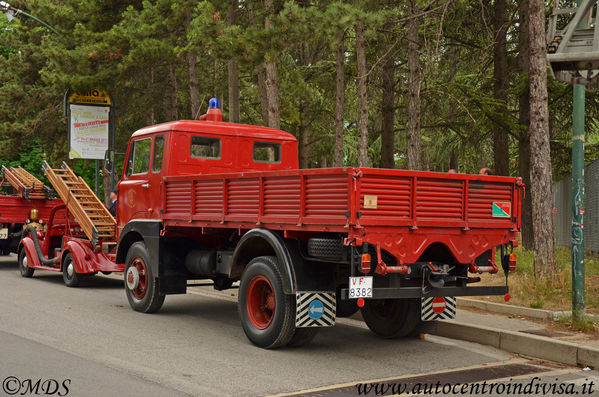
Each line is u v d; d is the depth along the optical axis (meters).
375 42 22.22
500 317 9.52
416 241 7.11
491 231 7.72
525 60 17.47
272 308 7.91
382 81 24.80
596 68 6.74
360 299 6.84
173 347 7.82
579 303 8.67
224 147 10.81
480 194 7.61
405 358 7.56
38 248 15.09
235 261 8.48
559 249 18.05
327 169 6.88
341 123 21.52
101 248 13.41
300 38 15.34
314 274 7.62
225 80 29.78
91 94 22.92
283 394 5.88
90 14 21.80
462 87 19.25
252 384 6.19
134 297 10.68
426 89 20.53
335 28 14.71
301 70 25.75
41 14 22.80
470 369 7.07
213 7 15.81
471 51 20.86
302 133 30.62
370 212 6.73
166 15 19.97
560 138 19.97
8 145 30.14
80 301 11.53
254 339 8.02
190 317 10.25
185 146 10.47
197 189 9.18
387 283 7.30
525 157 18.23
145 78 26.47
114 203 13.67
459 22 19.23
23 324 8.91
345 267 7.69
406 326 8.57
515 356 7.80
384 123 25.19
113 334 8.50
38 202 17.53
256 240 8.11
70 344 7.71
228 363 7.05
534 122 11.25
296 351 7.85
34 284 14.02
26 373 6.28
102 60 20.38
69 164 32.94
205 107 31.14
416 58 17.97
